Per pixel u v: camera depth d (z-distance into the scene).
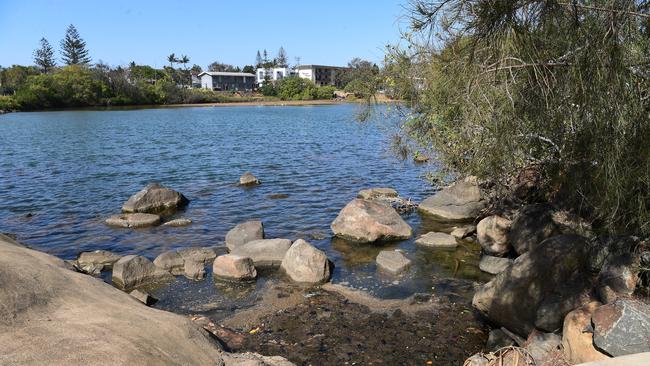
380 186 21.25
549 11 4.92
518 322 7.99
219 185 21.84
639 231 7.26
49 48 113.81
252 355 7.06
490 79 5.43
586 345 6.23
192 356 6.25
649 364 4.76
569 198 9.69
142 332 6.30
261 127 50.88
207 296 10.70
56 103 91.56
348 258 12.86
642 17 4.99
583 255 8.11
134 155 30.73
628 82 5.32
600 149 5.90
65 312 6.38
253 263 11.99
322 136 41.47
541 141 7.79
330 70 148.75
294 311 9.82
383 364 7.82
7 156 29.89
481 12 4.84
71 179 23.05
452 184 16.66
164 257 12.25
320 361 7.93
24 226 15.73
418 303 10.08
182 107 98.12
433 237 13.77
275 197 19.47
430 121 12.66
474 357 6.88
